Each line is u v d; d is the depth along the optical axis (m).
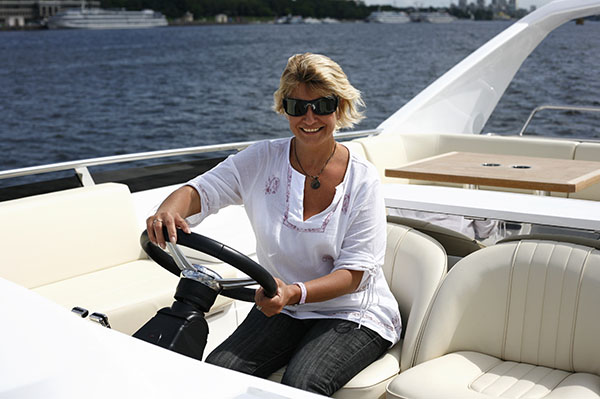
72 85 39.59
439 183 4.17
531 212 1.93
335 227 1.59
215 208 1.66
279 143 1.67
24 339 0.95
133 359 0.95
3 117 37.38
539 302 1.57
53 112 37.72
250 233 3.10
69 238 2.48
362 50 45.28
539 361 1.58
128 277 2.46
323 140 1.58
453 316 1.64
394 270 1.84
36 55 41.28
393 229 1.90
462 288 1.64
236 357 1.55
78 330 0.99
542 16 4.77
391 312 1.67
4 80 39.31
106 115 38.31
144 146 37.34
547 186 2.80
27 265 2.36
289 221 1.61
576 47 35.00
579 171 3.10
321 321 1.62
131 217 2.71
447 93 4.59
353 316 1.61
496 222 1.99
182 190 1.62
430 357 1.62
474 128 4.90
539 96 35.50
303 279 1.64
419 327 1.66
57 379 0.88
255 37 44.28
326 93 1.54
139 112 38.72
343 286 1.55
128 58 42.81
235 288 1.40
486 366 1.58
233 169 1.66
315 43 45.03
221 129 38.69
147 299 2.21
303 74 1.54
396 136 4.14
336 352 1.52
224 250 1.30
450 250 2.06
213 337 2.38
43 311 1.02
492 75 4.86
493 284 1.62
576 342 1.53
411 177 3.17
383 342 1.62
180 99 40.38
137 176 3.49
